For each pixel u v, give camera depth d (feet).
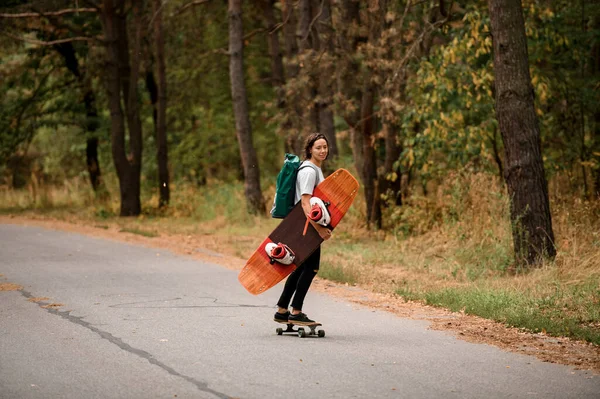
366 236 81.76
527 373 29.66
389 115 77.97
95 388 27.40
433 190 87.10
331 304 46.39
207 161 165.37
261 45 157.48
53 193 157.99
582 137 78.43
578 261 52.21
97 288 52.70
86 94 154.71
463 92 74.74
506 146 55.42
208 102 166.50
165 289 52.47
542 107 81.66
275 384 27.99
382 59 79.36
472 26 68.59
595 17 80.18
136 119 128.06
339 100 86.69
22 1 136.26
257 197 108.06
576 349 33.88
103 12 126.72
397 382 28.32
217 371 29.86
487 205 66.80
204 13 141.49
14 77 149.79
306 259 36.68
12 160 170.19
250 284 36.14
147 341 35.53
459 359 32.01
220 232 96.37
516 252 55.36
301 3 108.37
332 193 36.06
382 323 40.37
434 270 58.59
